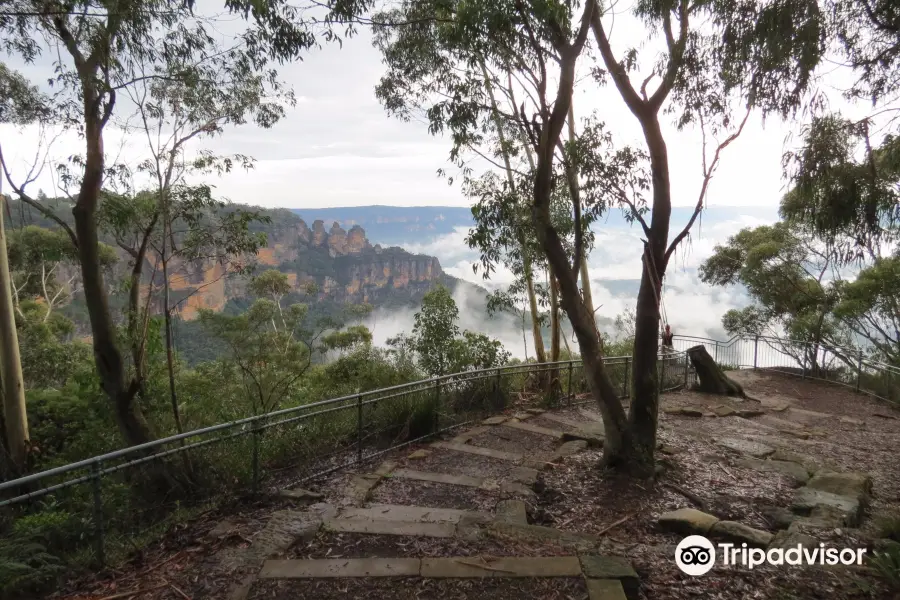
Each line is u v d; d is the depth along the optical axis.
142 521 5.14
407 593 3.53
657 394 6.16
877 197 4.49
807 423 9.82
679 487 5.77
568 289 6.05
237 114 6.90
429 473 6.11
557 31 5.43
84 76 5.71
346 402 7.70
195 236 6.68
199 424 8.14
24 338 16.06
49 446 8.65
